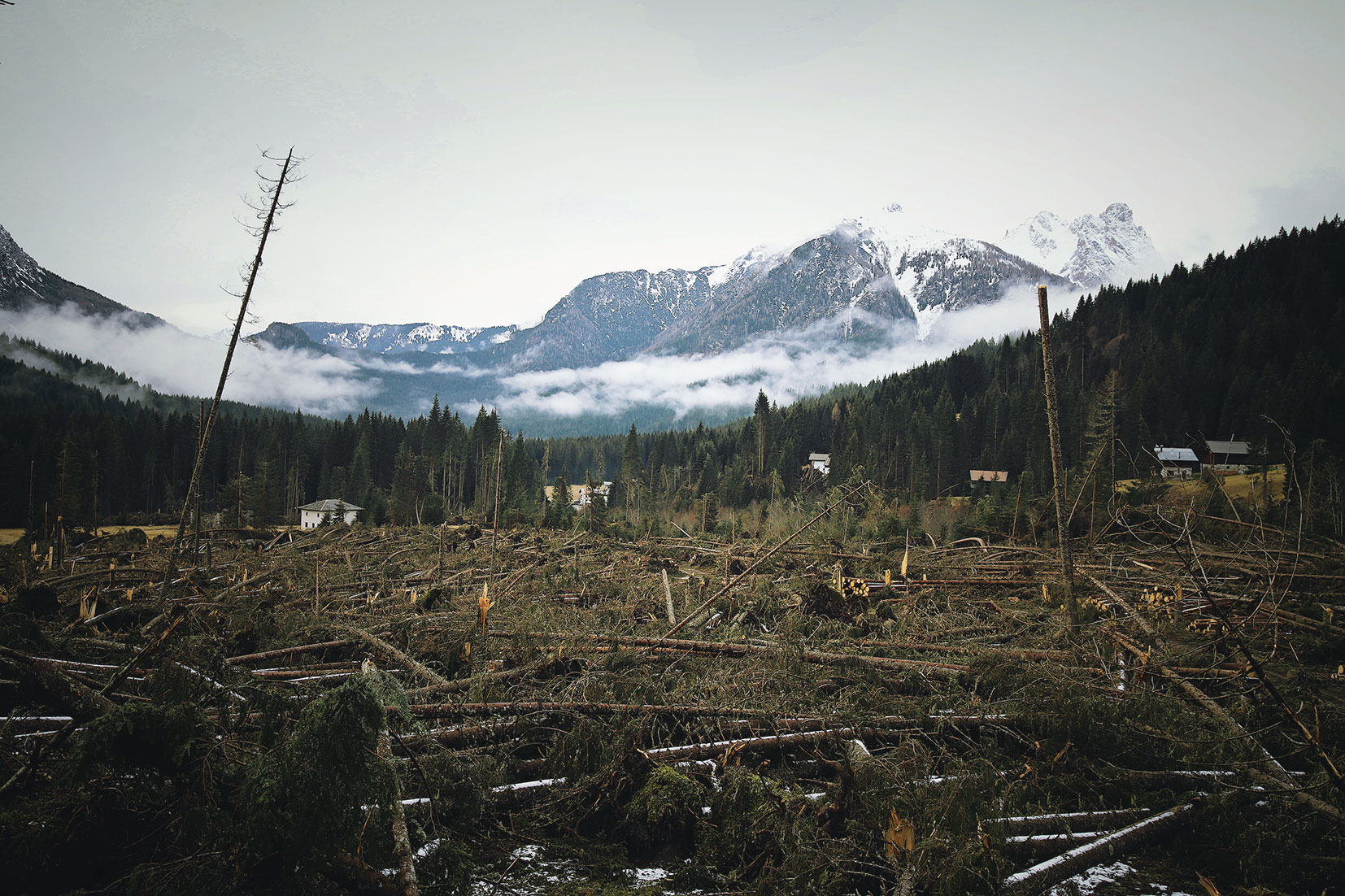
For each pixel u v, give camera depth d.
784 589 14.12
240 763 4.48
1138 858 5.02
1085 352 98.69
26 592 10.01
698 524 44.53
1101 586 11.75
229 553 23.62
